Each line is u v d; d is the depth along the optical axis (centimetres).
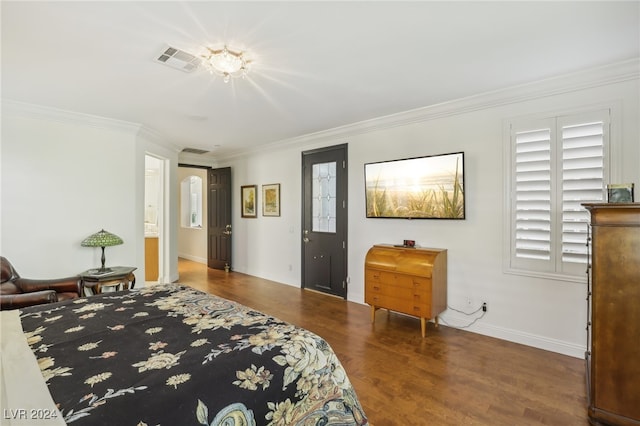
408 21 189
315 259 494
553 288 284
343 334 326
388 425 188
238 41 212
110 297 215
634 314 179
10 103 324
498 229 313
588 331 238
